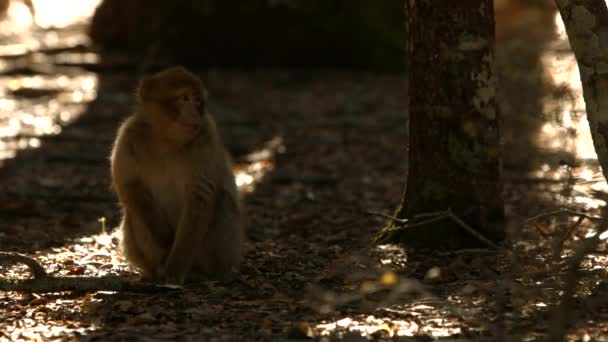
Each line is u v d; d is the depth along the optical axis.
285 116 25.34
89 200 17.19
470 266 11.36
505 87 18.66
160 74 10.65
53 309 9.71
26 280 10.59
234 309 9.64
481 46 11.98
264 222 15.28
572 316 8.68
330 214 15.76
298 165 20.23
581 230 12.75
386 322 8.95
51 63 30.94
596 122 9.34
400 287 7.35
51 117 24.77
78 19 42.88
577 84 17.83
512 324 8.62
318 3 32.81
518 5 36.84
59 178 18.95
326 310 8.88
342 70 32.28
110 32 33.38
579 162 12.05
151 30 32.66
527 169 18.47
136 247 11.10
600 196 11.01
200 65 32.03
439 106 12.16
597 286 9.88
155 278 11.11
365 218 15.28
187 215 10.56
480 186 12.15
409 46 12.38
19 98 27.14
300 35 32.28
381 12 33.22
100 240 13.73
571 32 9.38
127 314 9.47
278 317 9.25
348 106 26.53
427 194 12.37
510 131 18.78
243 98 27.77
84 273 11.58
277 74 31.25
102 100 26.73
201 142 10.59
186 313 9.43
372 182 18.45
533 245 12.00
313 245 13.34
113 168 10.74
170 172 10.75
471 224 12.12
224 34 32.09
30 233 14.37
